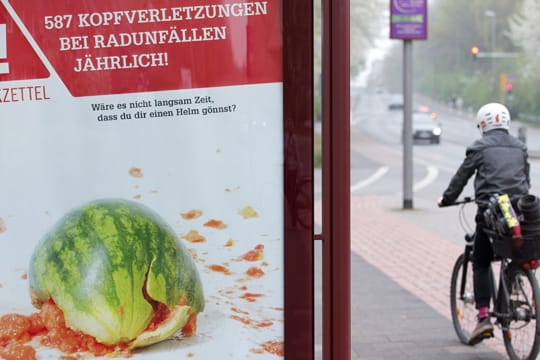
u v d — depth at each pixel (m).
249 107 2.61
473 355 5.60
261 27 2.58
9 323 2.70
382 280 8.29
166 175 2.64
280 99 2.61
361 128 55.28
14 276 2.69
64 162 2.64
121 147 2.63
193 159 2.63
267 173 2.63
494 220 5.04
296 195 2.63
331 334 2.69
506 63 74.69
